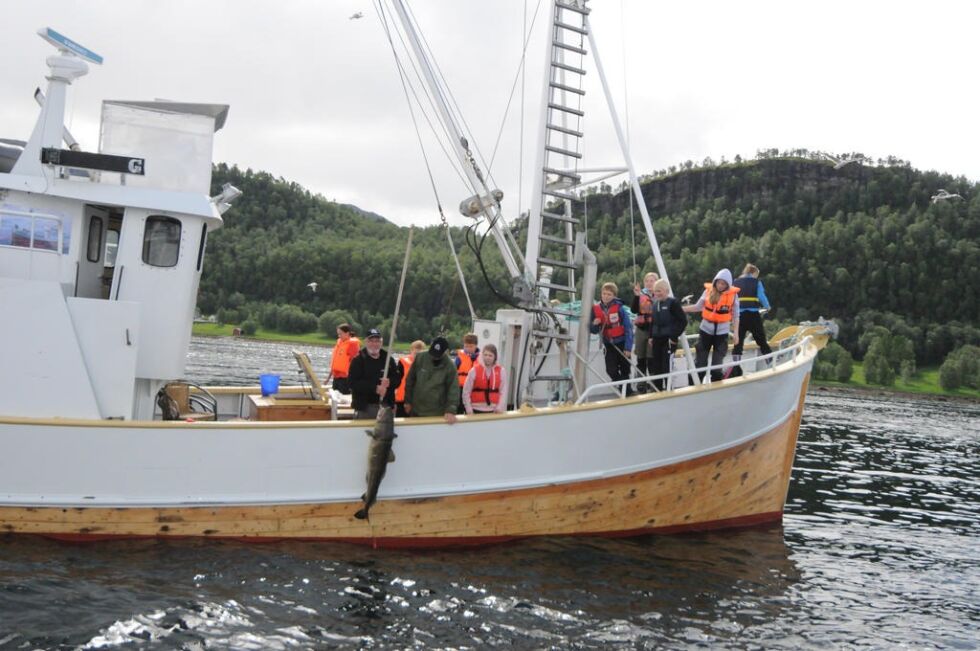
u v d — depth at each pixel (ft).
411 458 29.99
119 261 30.68
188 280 31.50
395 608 25.11
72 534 28.02
